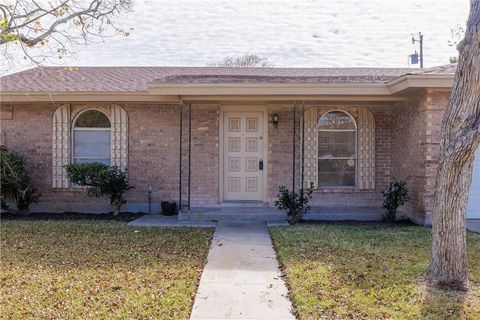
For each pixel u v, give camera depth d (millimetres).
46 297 4508
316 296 4559
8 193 10383
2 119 10805
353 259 5969
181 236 7680
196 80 9297
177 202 10805
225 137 11039
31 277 5164
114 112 10750
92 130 10898
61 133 10766
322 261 5867
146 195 10844
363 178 10781
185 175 10859
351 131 10891
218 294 4754
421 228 8438
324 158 10883
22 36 8195
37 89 10523
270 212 9891
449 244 4789
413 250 6484
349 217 9781
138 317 4027
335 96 9391
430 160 8719
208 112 10844
